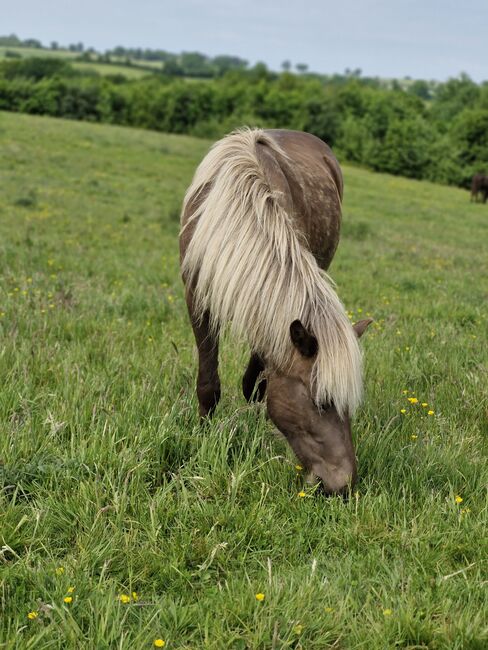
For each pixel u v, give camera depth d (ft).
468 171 156.15
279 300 10.07
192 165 95.09
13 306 19.69
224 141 12.69
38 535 9.24
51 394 12.84
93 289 24.07
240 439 11.97
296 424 10.06
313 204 13.66
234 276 10.37
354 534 9.53
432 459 11.52
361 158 166.50
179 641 7.68
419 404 14.49
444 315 24.38
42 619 7.76
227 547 9.28
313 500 10.21
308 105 186.19
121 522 9.50
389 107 172.86
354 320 22.81
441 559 9.23
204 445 11.21
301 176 13.47
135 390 13.20
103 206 53.72
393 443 12.09
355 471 9.98
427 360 17.33
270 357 10.27
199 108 192.65
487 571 9.07
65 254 32.60
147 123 191.11
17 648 7.19
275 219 10.64
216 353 12.32
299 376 9.91
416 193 112.06
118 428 11.73
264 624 7.70
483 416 14.15
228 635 7.72
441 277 35.32
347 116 183.83
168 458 11.51
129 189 67.10
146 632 7.72
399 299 27.68
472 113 158.20
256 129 13.80
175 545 9.11
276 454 11.62
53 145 92.73
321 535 9.68
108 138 111.75
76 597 8.01
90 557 8.74
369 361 17.02
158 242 41.04
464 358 17.99
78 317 19.24
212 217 11.07
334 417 9.88
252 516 9.68
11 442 10.95
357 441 12.06
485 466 11.77
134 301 22.48
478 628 7.75
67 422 11.84
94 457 10.76
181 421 12.31
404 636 7.78
